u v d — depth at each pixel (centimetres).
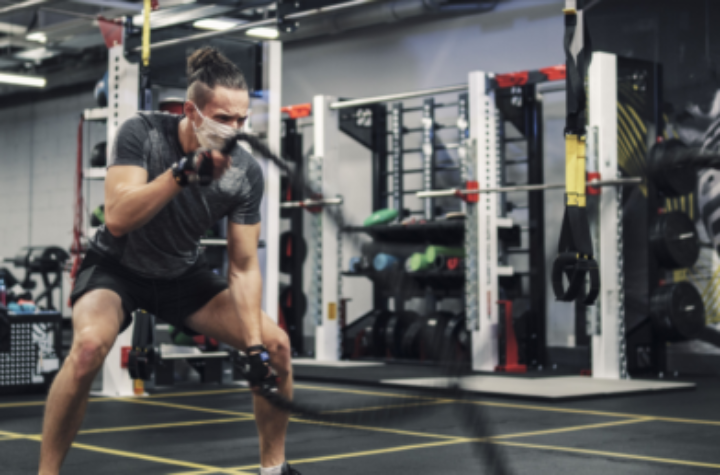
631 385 554
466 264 696
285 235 890
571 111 183
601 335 614
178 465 286
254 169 199
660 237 669
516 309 780
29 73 1204
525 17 804
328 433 363
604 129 607
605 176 609
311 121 991
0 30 1062
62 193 1238
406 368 707
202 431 370
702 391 550
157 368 568
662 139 675
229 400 495
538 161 745
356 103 773
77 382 177
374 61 920
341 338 834
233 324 200
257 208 203
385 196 880
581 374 642
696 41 707
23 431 370
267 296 552
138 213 164
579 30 189
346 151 935
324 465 285
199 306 204
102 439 346
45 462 181
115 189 170
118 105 511
